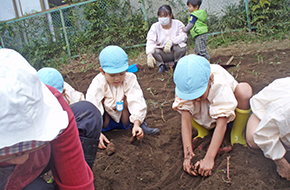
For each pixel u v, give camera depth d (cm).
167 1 617
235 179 179
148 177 198
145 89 376
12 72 78
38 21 645
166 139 240
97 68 529
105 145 240
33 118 84
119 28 614
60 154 113
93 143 152
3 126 78
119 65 225
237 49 496
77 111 155
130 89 244
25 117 81
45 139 88
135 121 233
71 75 507
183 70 179
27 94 81
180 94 186
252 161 190
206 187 177
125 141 244
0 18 686
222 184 177
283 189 167
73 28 639
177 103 212
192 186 186
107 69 225
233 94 194
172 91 354
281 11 550
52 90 120
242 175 181
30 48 641
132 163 214
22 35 648
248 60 426
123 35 602
